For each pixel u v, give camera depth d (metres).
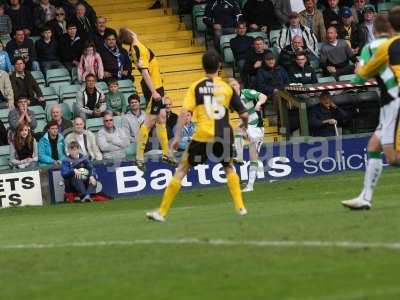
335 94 52.50
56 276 24.52
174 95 57.28
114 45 55.41
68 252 27.52
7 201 46.84
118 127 49.69
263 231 28.08
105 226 33.41
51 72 54.75
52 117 49.38
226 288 21.86
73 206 45.22
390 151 30.14
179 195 45.88
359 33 58.12
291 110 52.50
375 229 26.83
